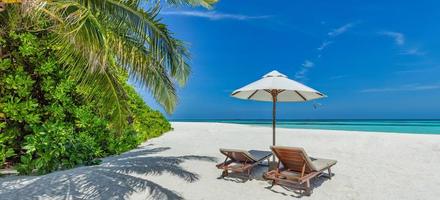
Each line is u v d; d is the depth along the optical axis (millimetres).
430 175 6750
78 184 5145
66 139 6797
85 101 7867
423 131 24906
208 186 5891
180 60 5828
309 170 5719
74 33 4094
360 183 6133
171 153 9703
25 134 6836
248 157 6293
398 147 10727
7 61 6160
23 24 6266
